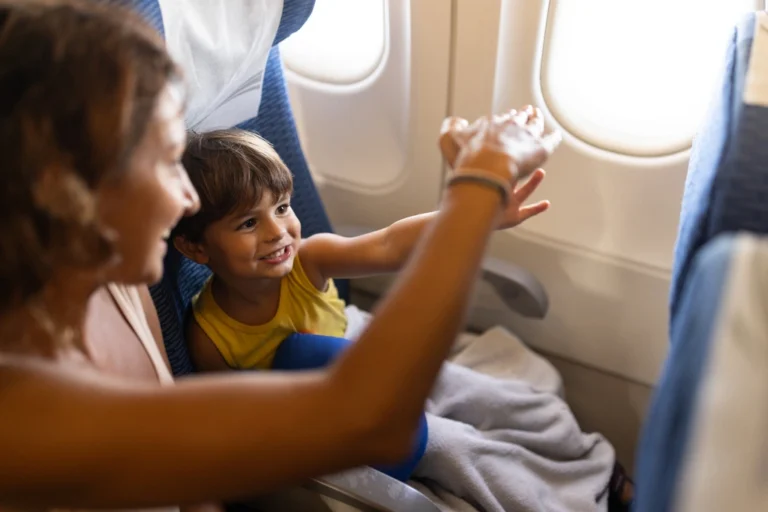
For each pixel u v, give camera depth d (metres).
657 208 1.31
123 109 0.51
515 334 1.63
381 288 1.71
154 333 0.94
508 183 0.61
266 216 1.05
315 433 0.54
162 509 0.76
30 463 0.53
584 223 1.39
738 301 0.47
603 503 1.30
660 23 1.16
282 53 1.51
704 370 0.46
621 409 1.61
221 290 1.18
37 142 0.50
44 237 0.53
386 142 1.52
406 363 0.55
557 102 1.29
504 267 1.45
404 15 1.31
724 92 0.69
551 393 1.41
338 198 1.64
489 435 1.29
